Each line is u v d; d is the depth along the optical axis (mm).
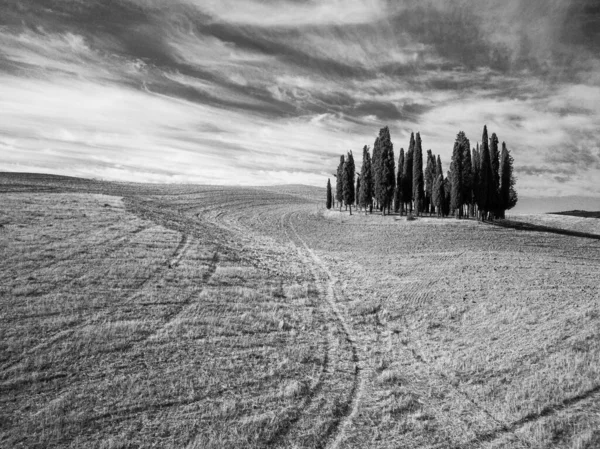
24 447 11648
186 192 106875
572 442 13445
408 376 19266
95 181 100438
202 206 85562
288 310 26844
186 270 29750
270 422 14328
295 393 16562
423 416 15648
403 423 15023
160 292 24812
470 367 19516
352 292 33875
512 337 22719
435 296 31875
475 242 58719
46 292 21625
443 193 83312
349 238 65125
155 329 20109
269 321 23938
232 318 23172
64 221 36750
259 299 27672
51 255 27016
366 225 75938
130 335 19000
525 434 14117
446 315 27500
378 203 94250
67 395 14148
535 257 48688
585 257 51531
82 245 30375
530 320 25062
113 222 40000
